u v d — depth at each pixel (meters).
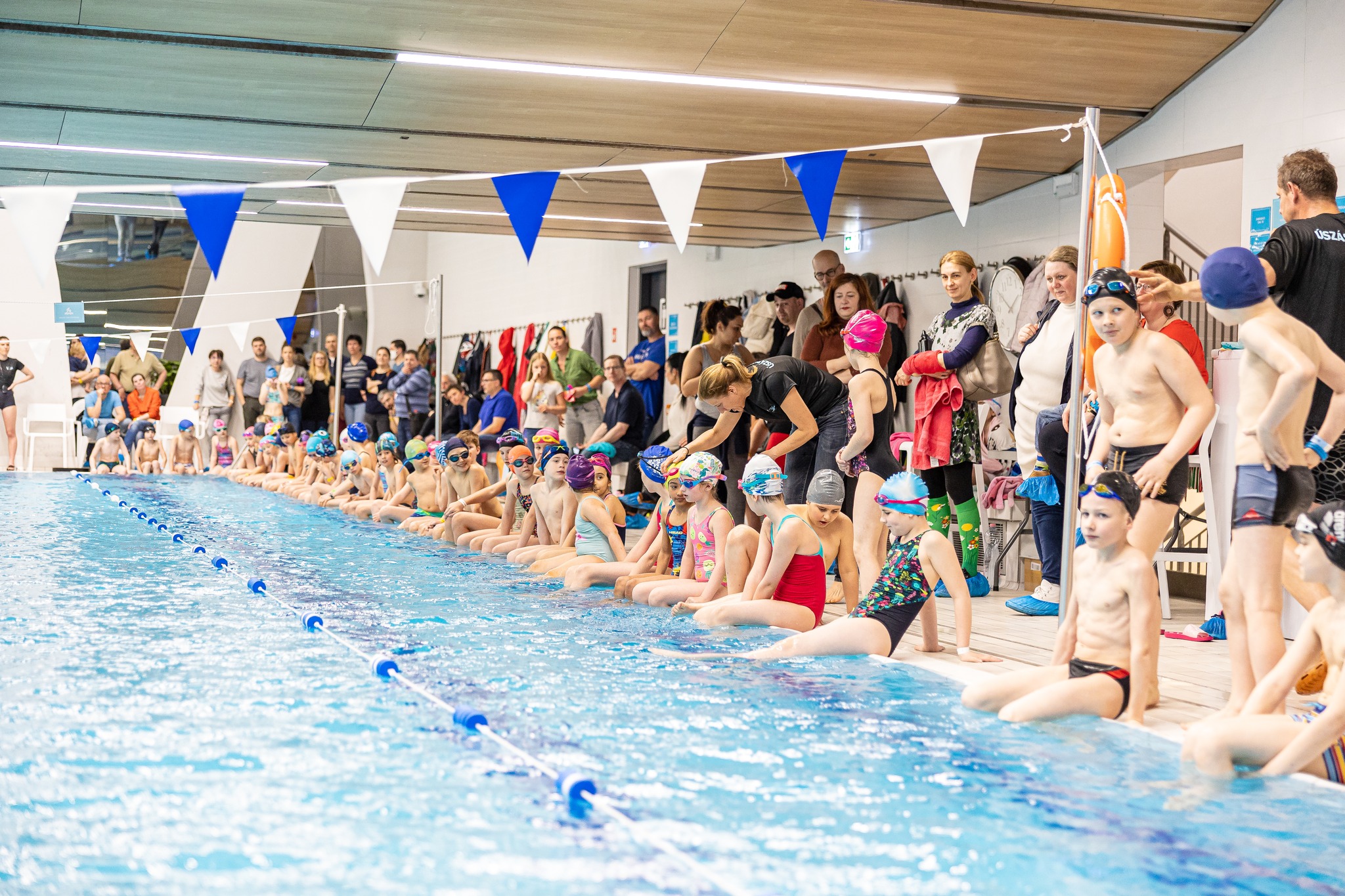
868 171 8.52
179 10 5.60
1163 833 2.39
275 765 2.73
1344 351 3.80
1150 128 7.23
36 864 2.09
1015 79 6.69
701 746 2.97
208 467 16.86
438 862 2.13
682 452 5.98
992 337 6.61
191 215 4.32
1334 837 2.38
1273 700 3.00
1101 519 3.42
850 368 7.35
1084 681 3.32
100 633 4.43
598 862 2.15
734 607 4.76
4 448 16.64
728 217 10.59
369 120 7.50
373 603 5.36
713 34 5.97
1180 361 3.74
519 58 6.31
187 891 1.98
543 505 6.98
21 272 16.97
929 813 2.48
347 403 16.44
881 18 5.77
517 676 3.79
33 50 6.14
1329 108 6.05
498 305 18.12
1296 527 2.97
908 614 4.38
